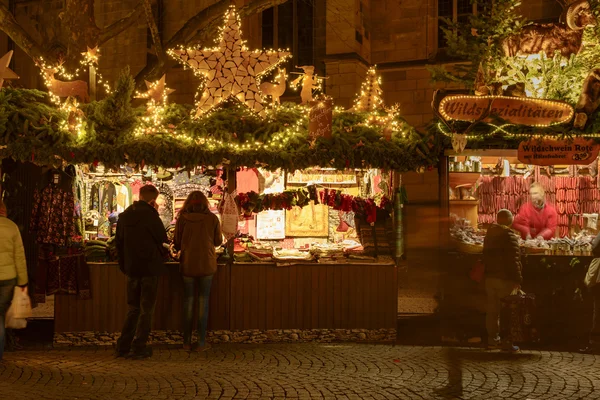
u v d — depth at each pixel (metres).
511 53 8.62
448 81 9.00
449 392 6.00
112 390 5.98
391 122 8.60
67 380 6.34
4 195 8.32
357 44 17.05
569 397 5.89
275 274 8.44
